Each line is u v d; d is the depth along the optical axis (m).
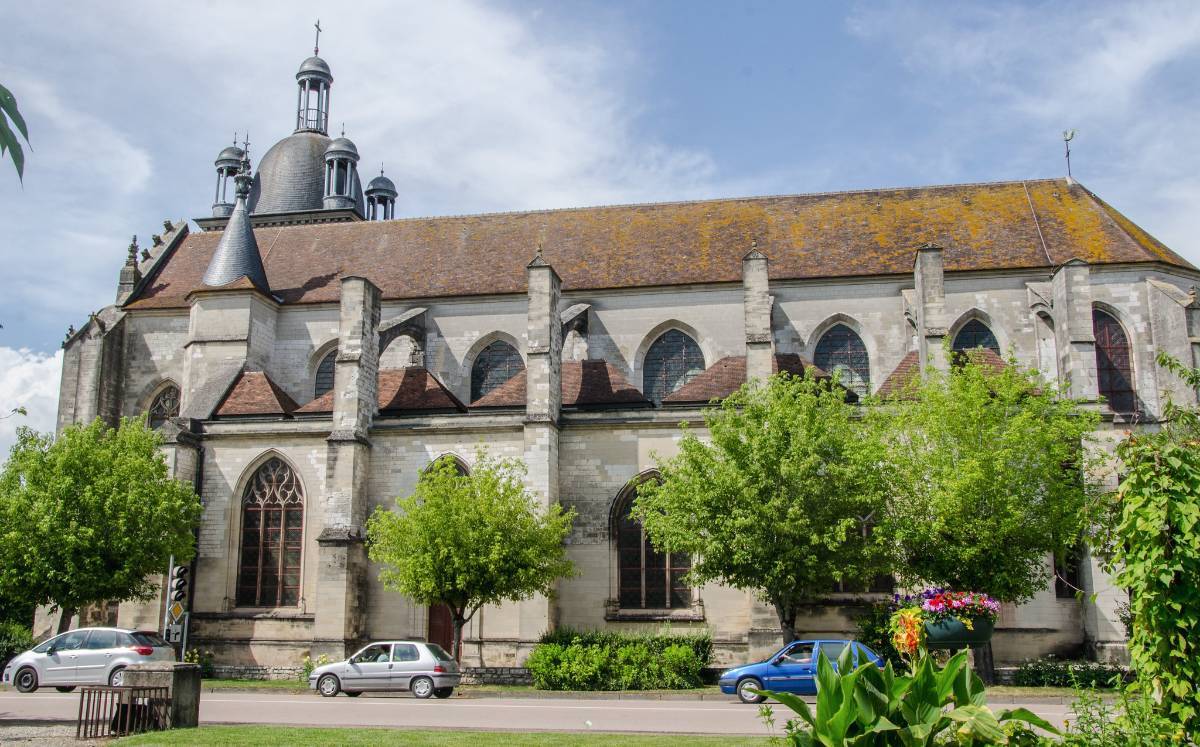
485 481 37.75
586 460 41.91
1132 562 12.19
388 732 21.23
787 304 47.81
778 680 30.75
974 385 35.56
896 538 34.09
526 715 26.39
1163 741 11.51
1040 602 39.09
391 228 56.75
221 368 48.88
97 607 42.78
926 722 11.06
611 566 40.81
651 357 48.78
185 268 56.34
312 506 42.78
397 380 46.38
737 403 39.38
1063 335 41.56
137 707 21.75
